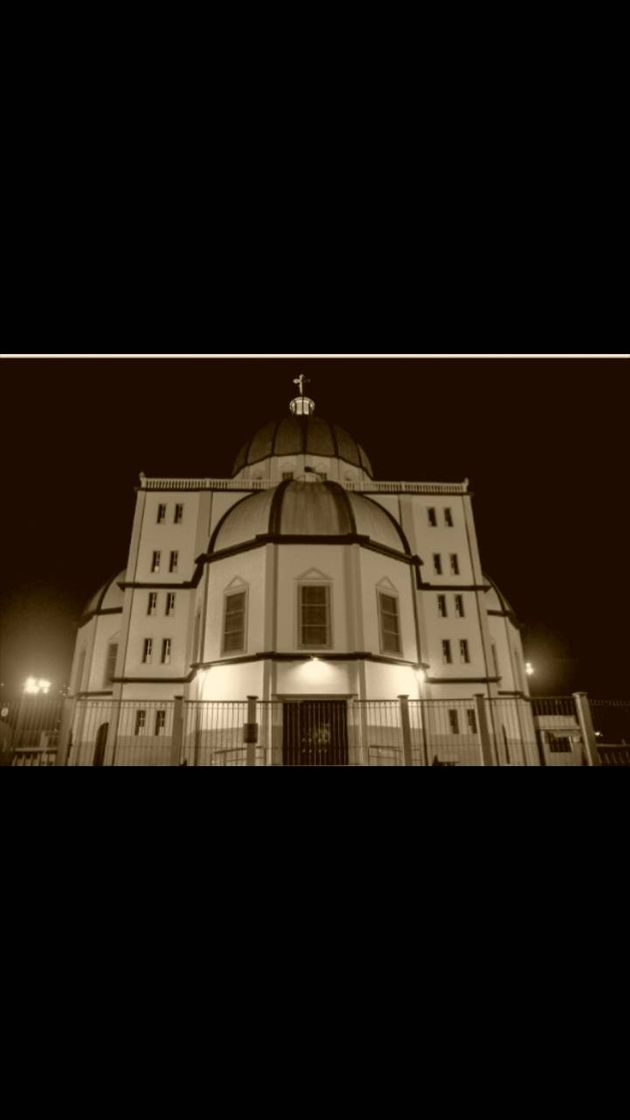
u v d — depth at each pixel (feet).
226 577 70.13
